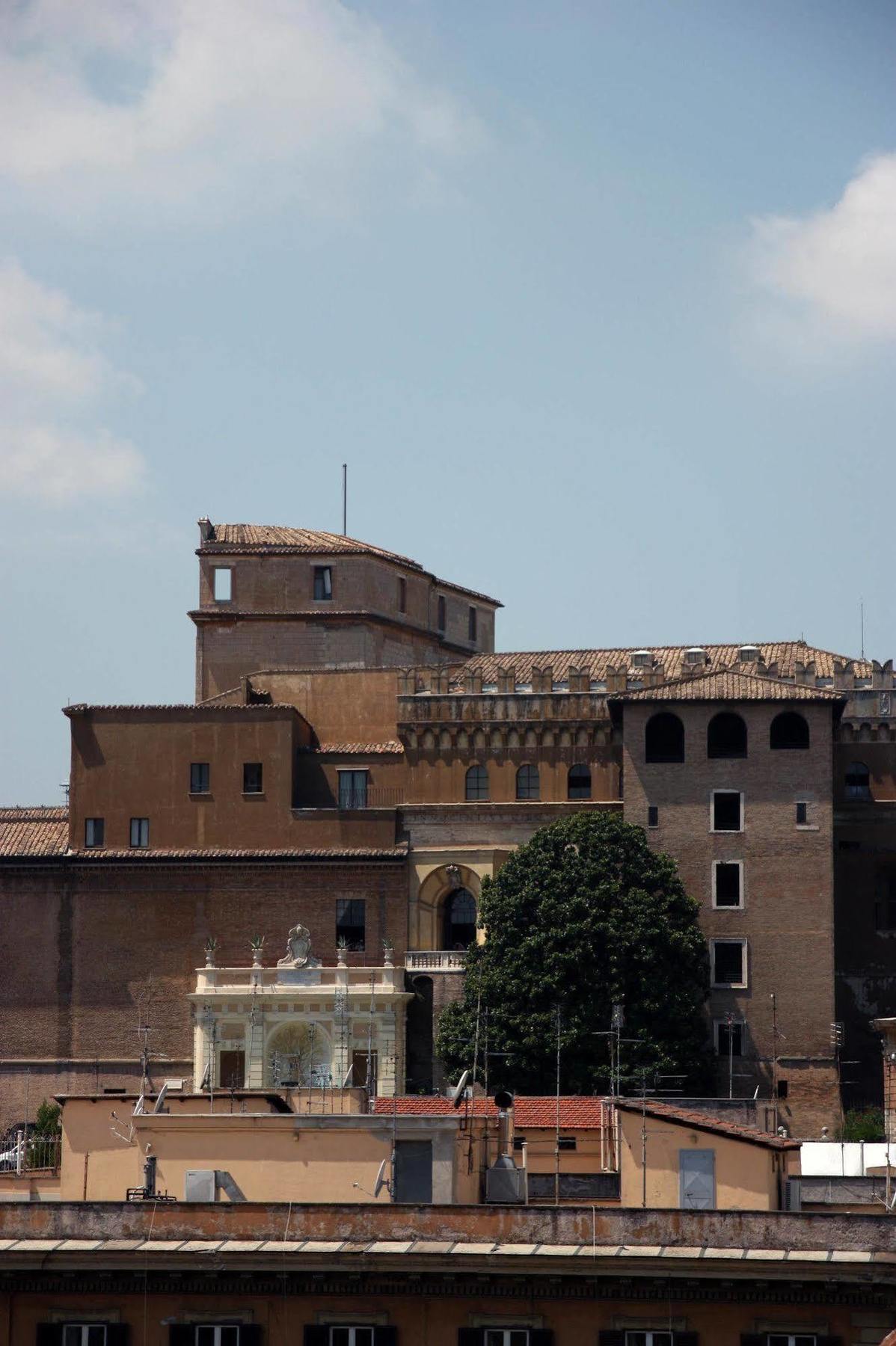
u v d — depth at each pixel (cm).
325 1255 10125
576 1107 14412
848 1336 9900
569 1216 10238
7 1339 10219
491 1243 10200
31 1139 16775
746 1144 11456
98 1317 10200
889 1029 16325
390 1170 10919
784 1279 9919
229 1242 10269
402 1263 10069
